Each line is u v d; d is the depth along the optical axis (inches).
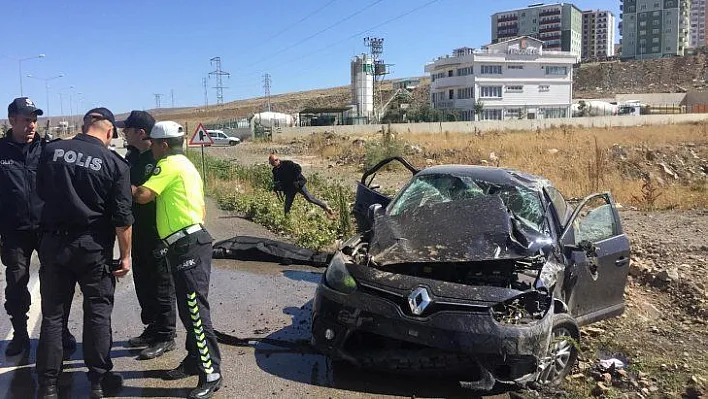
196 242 158.4
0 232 182.9
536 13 6328.7
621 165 780.6
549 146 1054.4
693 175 750.5
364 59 3196.4
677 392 169.6
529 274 181.2
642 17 6289.4
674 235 378.6
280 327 215.9
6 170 179.0
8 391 161.6
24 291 187.0
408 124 1951.3
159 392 162.6
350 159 1044.5
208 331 160.4
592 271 202.4
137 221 181.8
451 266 187.2
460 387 170.2
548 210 206.5
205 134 655.8
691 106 3494.1
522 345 153.7
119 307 238.8
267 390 165.8
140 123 183.5
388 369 165.8
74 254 148.4
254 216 454.6
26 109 177.5
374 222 208.2
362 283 171.2
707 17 7544.3
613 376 180.7
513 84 3065.9
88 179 147.1
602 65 5575.8
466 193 223.0
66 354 188.1
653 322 231.0
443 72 3228.3
